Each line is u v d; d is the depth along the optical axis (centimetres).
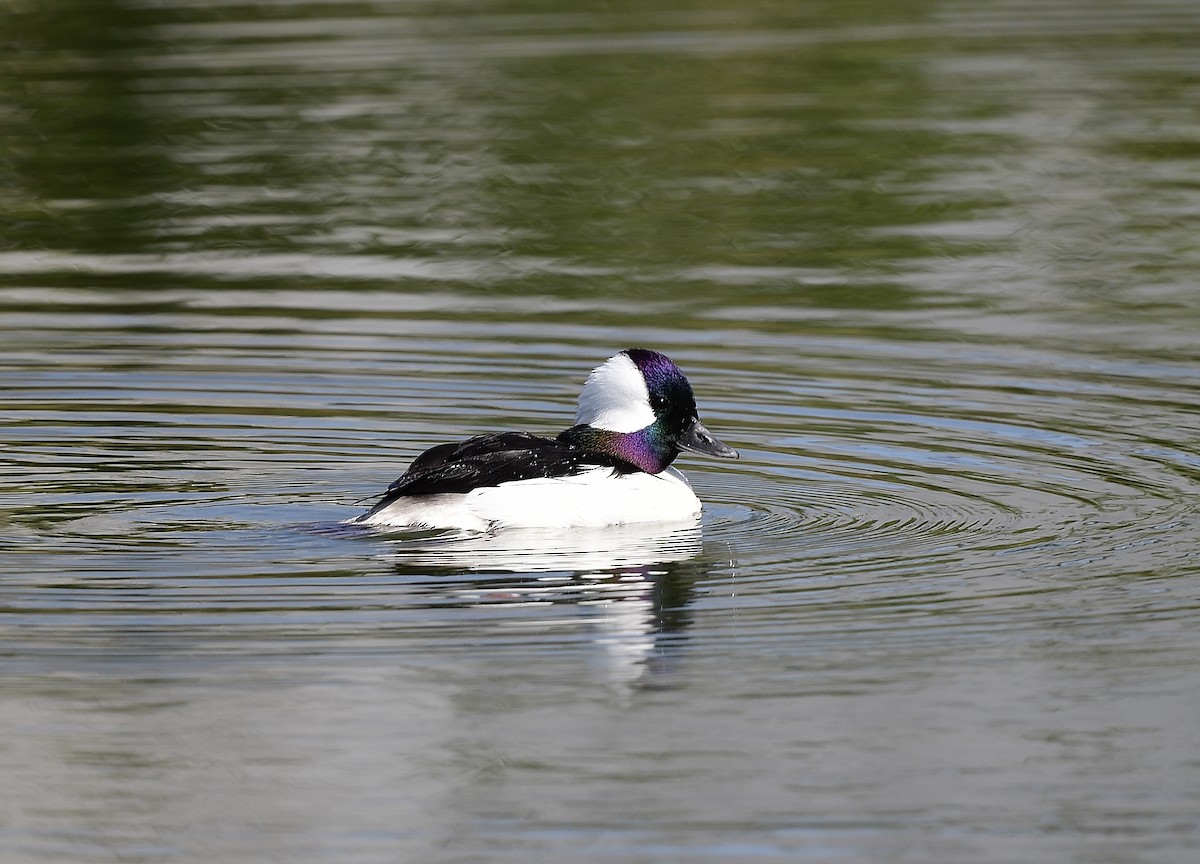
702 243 2266
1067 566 1238
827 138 2730
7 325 1942
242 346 1870
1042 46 3359
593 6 3691
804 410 1664
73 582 1195
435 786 936
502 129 2784
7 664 1065
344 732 992
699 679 1056
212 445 1553
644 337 1906
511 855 877
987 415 1641
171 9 3650
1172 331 1906
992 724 1000
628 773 949
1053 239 2264
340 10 3666
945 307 2006
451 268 2170
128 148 2691
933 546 1285
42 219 2373
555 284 2111
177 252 2236
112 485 1433
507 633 1118
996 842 884
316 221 2364
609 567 1237
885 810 913
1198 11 3709
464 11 3644
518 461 1334
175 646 1092
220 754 966
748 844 884
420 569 1230
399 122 2808
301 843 891
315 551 1263
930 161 2620
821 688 1045
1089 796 926
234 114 2844
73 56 3216
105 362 1814
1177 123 2808
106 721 1002
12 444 1549
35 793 934
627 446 1391
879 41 3381
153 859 875
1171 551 1266
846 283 2103
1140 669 1065
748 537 1310
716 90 3002
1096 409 1653
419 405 1684
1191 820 903
